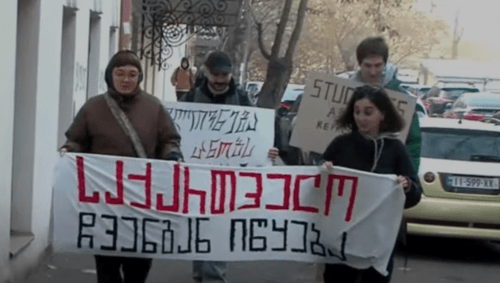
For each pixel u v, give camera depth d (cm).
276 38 2002
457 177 1087
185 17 2031
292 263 1010
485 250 1192
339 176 681
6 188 802
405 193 673
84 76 1229
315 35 3891
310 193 696
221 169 696
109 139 680
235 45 2195
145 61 2227
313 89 792
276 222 702
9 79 804
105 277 714
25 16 897
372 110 664
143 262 712
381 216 677
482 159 1141
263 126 906
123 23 1759
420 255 1137
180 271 952
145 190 688
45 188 975
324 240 694
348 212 683
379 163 673
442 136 1166
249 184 700
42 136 942
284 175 698
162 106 694
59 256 1002
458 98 3756
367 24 3791
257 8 2431
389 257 683
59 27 1022
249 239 703
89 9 1256
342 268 703
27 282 872
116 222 688
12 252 816
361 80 789
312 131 794
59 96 1136
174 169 690
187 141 903
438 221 1084
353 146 678
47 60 952
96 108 682
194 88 927
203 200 698
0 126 769
